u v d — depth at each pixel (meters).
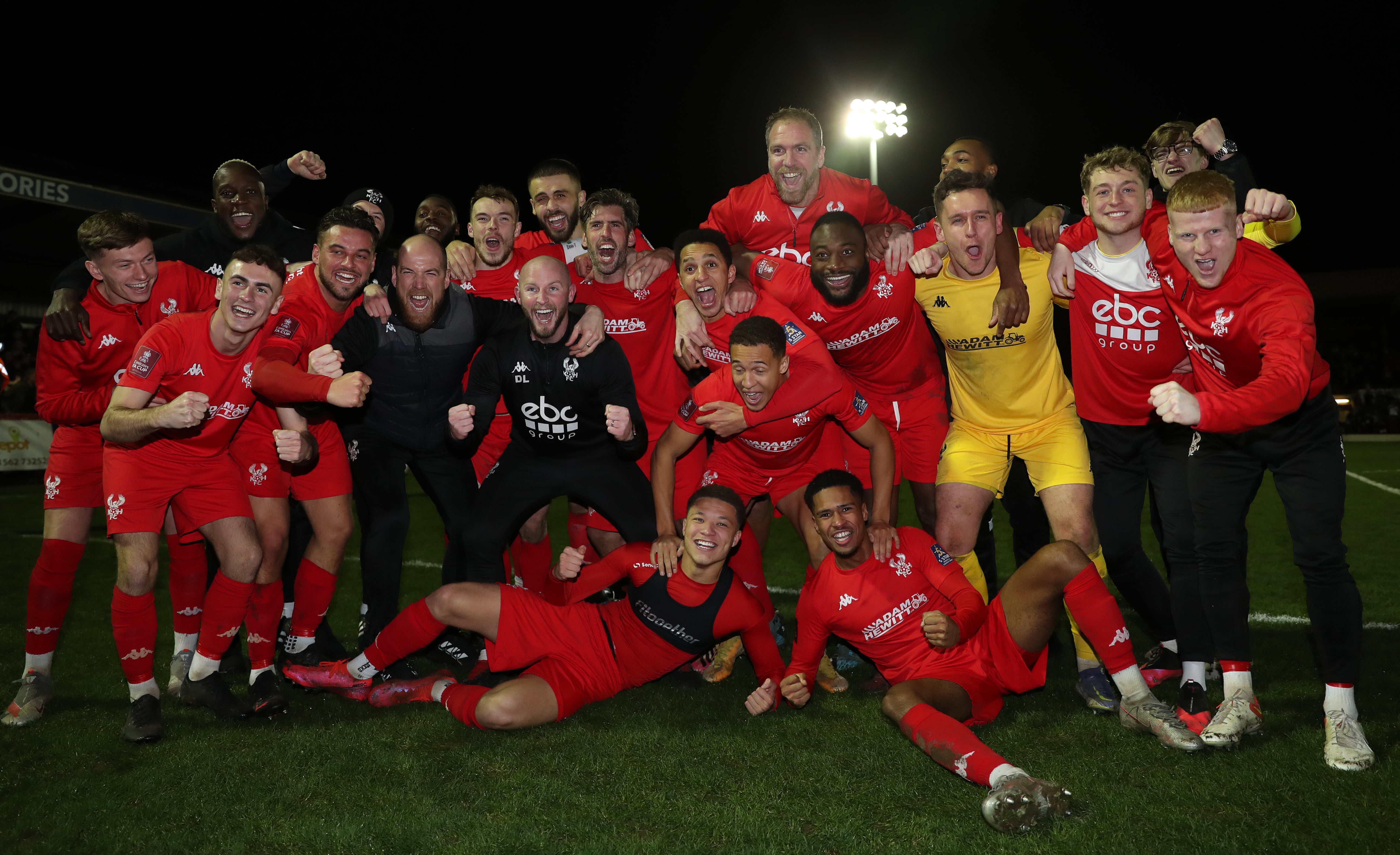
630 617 4.08
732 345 4.16
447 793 3.14
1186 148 4.45
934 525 5.04
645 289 4.93
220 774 3.31
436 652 4.95
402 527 4.54
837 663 4.70
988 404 4.46
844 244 4.32
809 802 3.04
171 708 4.09
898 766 3.34
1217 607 3.64
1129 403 4.16
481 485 4.84
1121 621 3.61
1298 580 6.45
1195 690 3.79
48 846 2.78
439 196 5.98
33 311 19.42
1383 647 4.72
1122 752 3.43
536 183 5.54
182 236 5.07
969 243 4.16
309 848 2.77
